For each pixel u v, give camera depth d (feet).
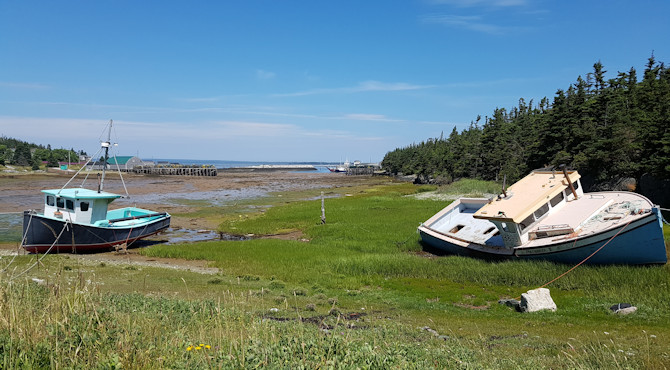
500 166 262.88
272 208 185.68
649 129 134.31
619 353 31.19
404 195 246.27
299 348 22.07
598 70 232.73
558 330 42.96
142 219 116.06
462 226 94.27
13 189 255.50
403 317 48.44
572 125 186.60
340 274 73.67
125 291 54.03
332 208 174.60
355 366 19.51
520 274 64.69
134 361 18.26
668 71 206.49
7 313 22.21
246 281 68.08
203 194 263.70
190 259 89.04
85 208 96.53
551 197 74.64
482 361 29.17
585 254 64.08
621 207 71.15
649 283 55.36
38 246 90.48
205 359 19.47
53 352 18.37
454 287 64.69
